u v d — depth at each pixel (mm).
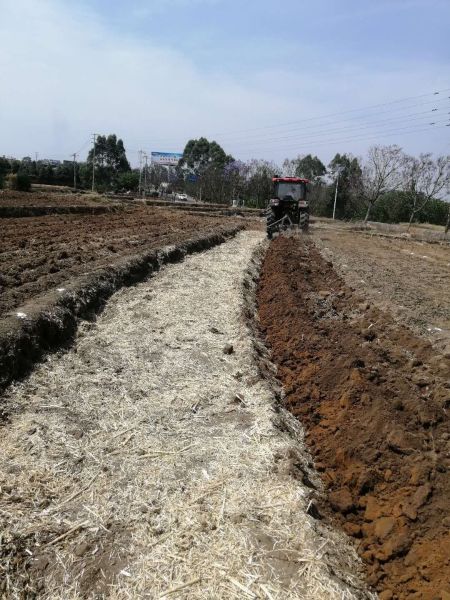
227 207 52438
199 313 9344
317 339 8289
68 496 4234
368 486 4730
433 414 5754
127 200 45469
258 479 4547
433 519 4148
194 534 3855
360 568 3861
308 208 23828
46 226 19375
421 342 8125
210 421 5652
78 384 6168
